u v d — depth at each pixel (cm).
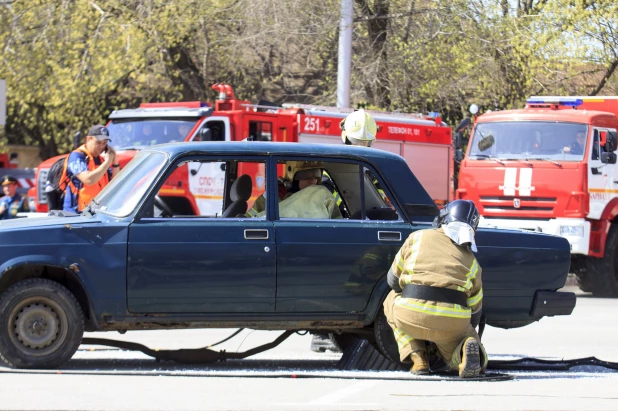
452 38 2845
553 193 1981
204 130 2020
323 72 3133
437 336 843
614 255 2062
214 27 3039
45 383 786
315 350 1119
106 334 1281
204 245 866
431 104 3005
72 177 1246
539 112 2053
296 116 2177
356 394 766
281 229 884
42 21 2805
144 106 2212
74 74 2733
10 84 2803
